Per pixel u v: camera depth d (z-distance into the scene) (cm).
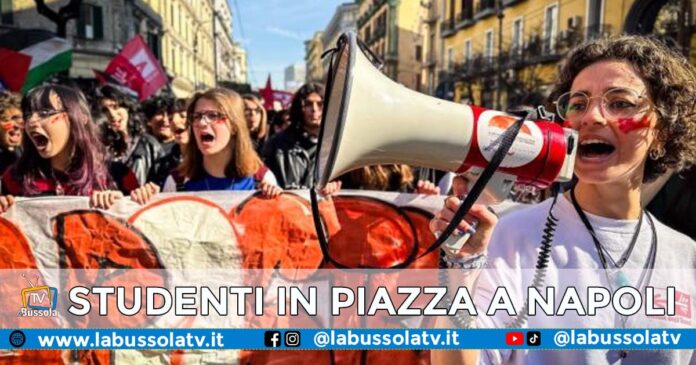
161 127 435
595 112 104
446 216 99
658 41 110
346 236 193
